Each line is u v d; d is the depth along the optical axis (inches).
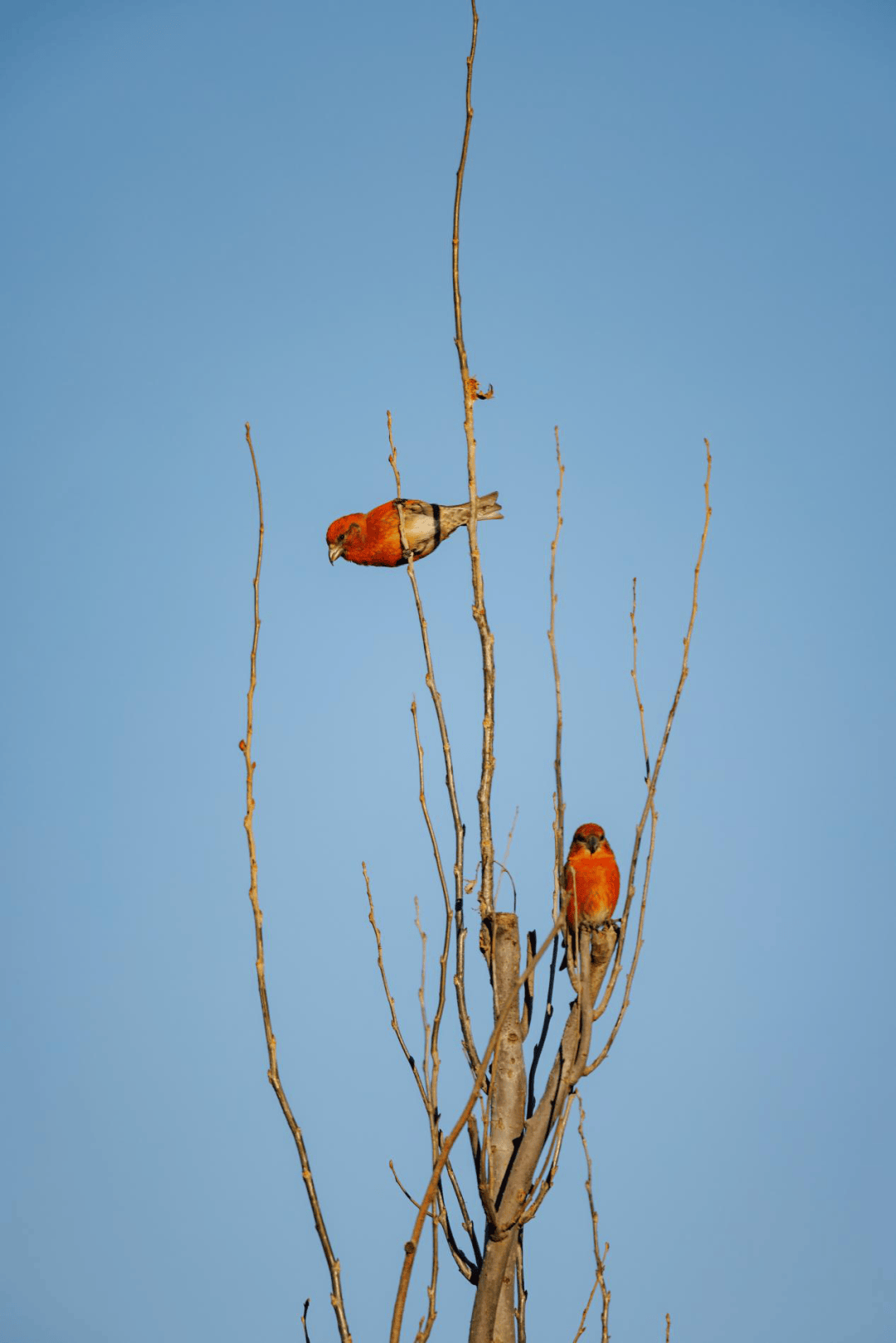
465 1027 417.4
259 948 358.3
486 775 449.4
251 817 362.9
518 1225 398.9
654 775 414.3
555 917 403.5
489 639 453.7
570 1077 414.6
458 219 443.8
